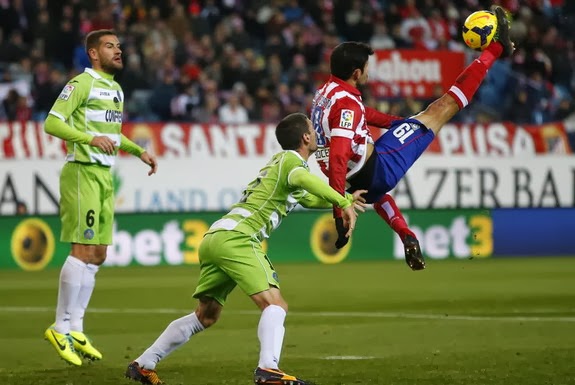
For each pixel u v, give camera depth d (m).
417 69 61.09
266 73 61.88
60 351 25.02
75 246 25.78
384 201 24.19
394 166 23.55
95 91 25.72
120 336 30.56
